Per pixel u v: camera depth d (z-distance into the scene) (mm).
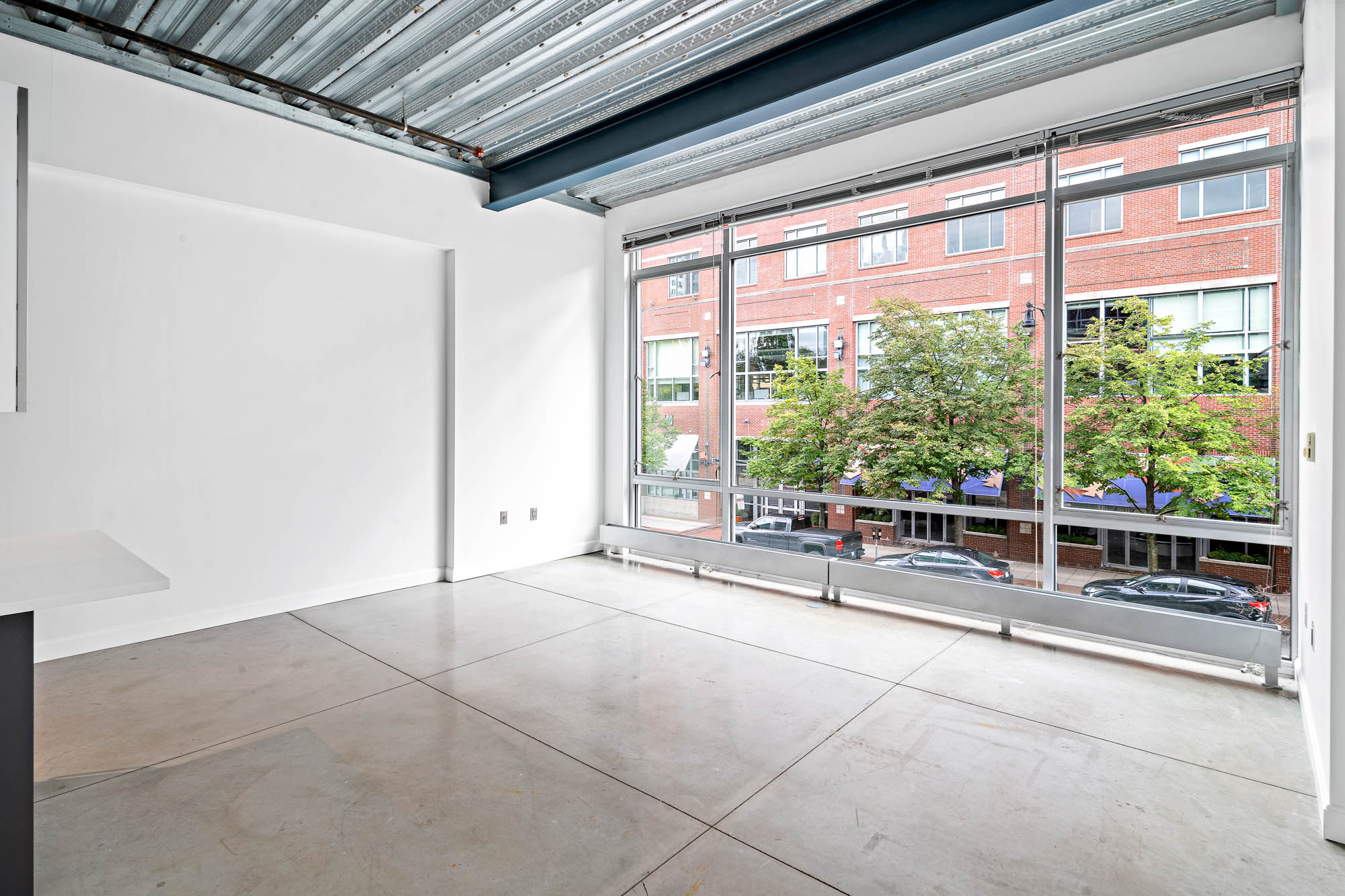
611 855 1985
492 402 5445
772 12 3258
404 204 4793
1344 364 2031
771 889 1837
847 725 2826
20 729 1627
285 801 2254
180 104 3746
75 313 3525
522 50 3609
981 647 3795
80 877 1866
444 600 4711
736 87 3779
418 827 2115
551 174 4844
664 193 5789
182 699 3053
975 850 2014
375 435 4820
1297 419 3121
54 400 3475
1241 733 2752
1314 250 2590
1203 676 3361
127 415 3713
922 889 1841
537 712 2953
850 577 4516
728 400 5469
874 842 2053
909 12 3115
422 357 5078
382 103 4223
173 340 3867
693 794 2314
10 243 2625
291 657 3590
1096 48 3516
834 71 3373
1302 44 3055
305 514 4477
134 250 3713
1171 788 2352
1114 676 3365
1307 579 2848
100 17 3270
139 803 2232
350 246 4648
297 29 3398
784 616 4402
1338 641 2055
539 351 5785
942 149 4199
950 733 2754
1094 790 2338
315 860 1957
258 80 3816
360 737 2711
